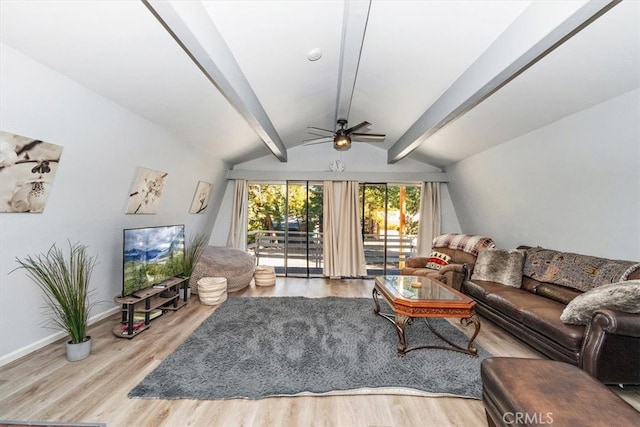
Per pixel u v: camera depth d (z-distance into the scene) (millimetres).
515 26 1926
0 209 2082
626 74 2141
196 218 5355
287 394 1986
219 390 2004
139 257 3105
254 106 3158
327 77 3219
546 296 3029
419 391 2053
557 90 2547
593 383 1393
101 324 3176
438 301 2570
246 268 4773
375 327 3201
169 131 3475
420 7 2031
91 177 2760
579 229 3119
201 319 3383
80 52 1924
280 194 6668
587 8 1443
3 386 2018
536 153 3418
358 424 1740
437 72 2781
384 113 4117
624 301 1974
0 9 1530
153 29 1884
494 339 2990
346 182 5973
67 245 2781
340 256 5863
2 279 2256
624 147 2498
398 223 6684
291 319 3402
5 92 1831
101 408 1811
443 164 5684
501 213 4547
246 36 2209
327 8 2084
